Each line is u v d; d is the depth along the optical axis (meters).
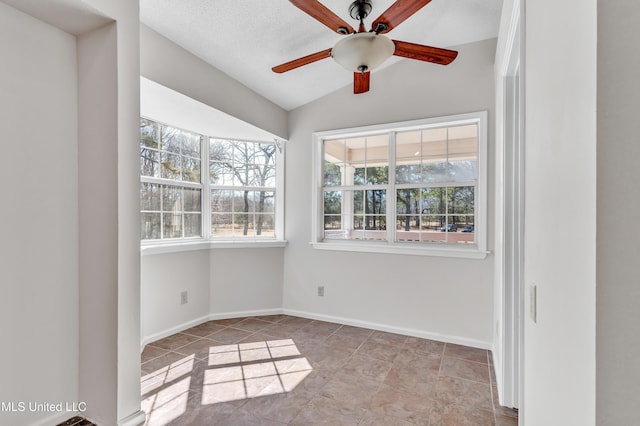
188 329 3.29
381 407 2.00
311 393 2.14
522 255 1.90
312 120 3.71
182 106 2.74
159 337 3.01
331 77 3.29
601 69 0.52
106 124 1.01
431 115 3.11
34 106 0.95
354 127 3.47
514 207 2.06
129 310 1.03
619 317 0.51
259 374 2.38
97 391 1.02
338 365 2.54
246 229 3.85
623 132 0.51
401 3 1.66
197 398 2.07
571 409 0.69
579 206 0.64
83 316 1.05
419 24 2.68
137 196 1.06
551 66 0.87
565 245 0.73
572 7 0.69
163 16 2.19
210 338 3.06
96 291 1.03
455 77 3.01
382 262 3.35
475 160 3.06
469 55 2.96
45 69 0.97
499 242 2.31
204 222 3.63
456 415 1.92
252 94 3.30
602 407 0.52
